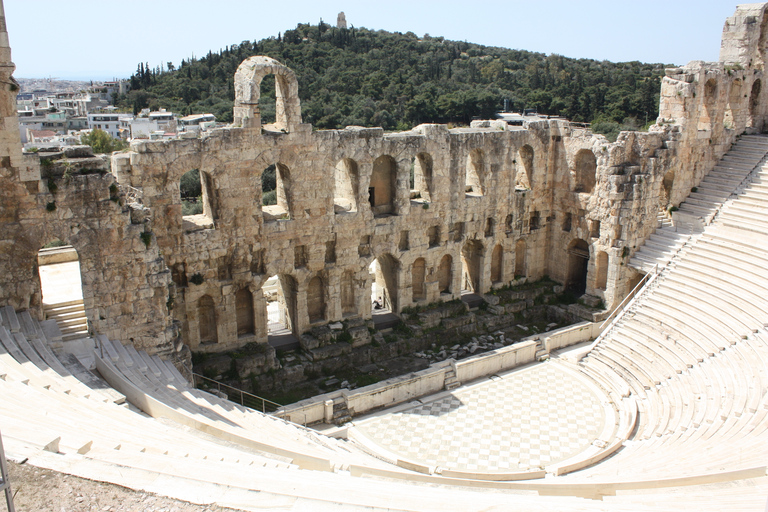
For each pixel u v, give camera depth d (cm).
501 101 13175
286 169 3894
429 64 16038
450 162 4512
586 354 4272
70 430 1789
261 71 3606
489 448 3291
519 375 4125
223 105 12781
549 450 3266
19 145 2716
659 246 4766
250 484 1584
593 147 4819
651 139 4797
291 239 3950
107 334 3044
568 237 5147
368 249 4300
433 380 3903
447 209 4600
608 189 4728
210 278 3722
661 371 3775
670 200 5050
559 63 18562
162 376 2983
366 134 4059
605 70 18512
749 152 5122
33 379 2266
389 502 1581
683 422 3159
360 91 12519
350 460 2631
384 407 3725
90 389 2395
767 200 4597
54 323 2973
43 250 4019
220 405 2872
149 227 3094
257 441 2322
